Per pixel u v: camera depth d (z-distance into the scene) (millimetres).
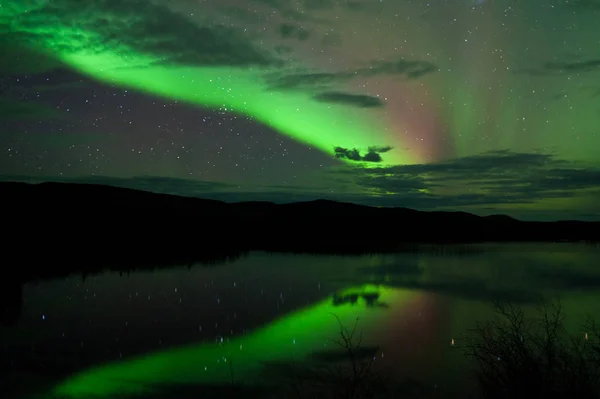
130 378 5828
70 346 7121
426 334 7969
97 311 9555
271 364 6402
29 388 5461
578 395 3518
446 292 12289
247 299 11133
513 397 3674
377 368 6152
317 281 14102
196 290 12211
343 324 8750
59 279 13391
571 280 14555
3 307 9656
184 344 7297
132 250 22234
